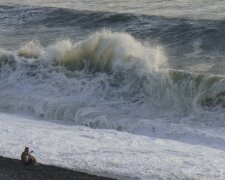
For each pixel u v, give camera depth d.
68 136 38.25
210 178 30.23
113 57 53.16
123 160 32.94
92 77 52.00
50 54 55.69
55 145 35.72
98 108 46.25
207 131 40.38
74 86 50.69
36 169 30.84
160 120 43.47
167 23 69.19
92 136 38.47
